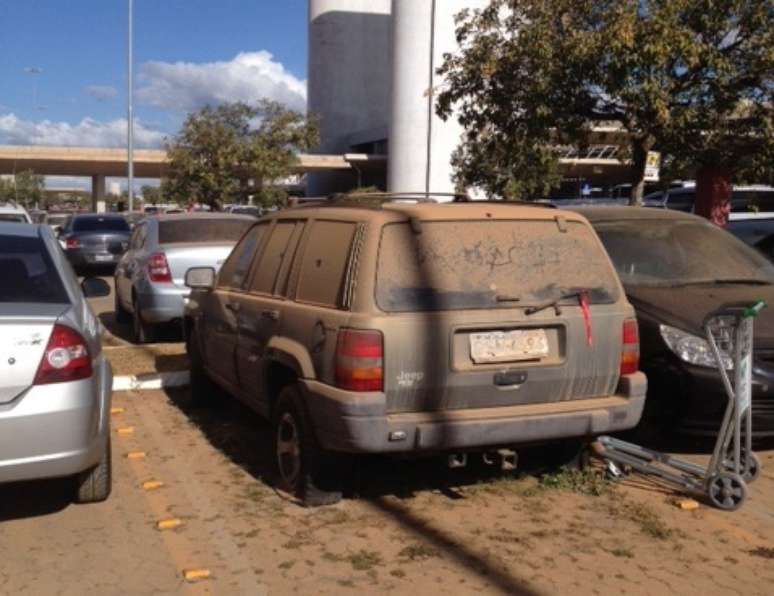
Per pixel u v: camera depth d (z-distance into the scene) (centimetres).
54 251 532
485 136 1333
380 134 6862
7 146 5819
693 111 1060
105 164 6294
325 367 464
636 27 995
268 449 620
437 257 471
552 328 486
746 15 1021
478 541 459
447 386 460
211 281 691
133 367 896
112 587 404
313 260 513
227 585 407
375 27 7700
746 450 513
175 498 519
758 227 1091
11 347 425
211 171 3488
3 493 522
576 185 6134
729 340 570
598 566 430
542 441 489
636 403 502
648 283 674
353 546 451
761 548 455
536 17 1116
